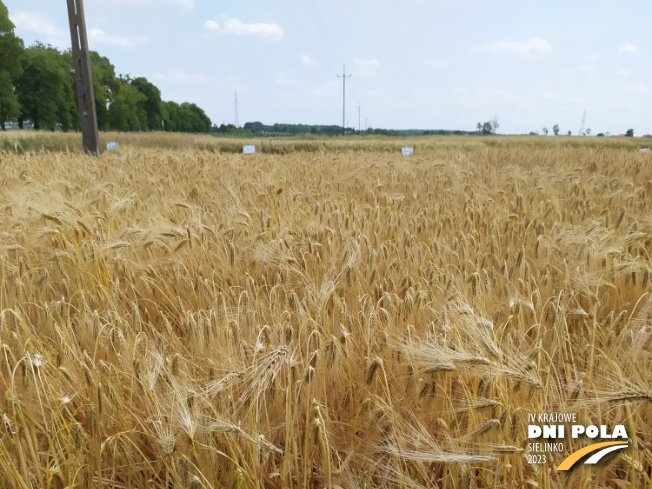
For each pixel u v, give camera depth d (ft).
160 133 138.21
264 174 25.77
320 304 8.07
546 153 54.08
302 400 6.64
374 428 5.95
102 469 6.12
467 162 41.96
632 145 111.75
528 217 16.85
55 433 5.77
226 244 11.73
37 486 5.69
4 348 6.33
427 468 6.37
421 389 6.39
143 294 10.43
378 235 13.96
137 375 6.40
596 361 7.24
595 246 11.06
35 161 31.17
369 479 5.64
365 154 53.57
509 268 10.89
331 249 11.94
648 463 6.39
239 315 8.15
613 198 20.04
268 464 6.47
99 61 266.57
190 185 24.18
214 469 5.82
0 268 10.69
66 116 231.50
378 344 7.61
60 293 10.53
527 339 8.62
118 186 20.72
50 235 12.28
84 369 6.42
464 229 15.30
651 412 6.92
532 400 6.68
